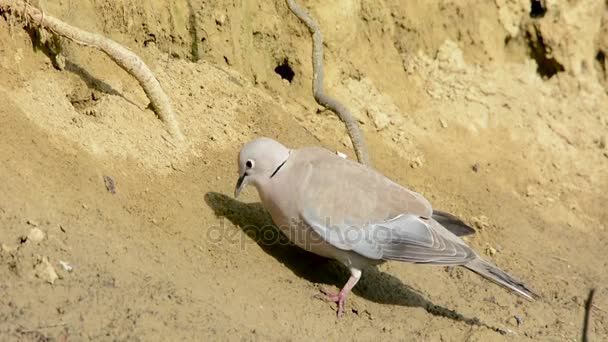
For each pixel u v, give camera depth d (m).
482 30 16.47
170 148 11.91
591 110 16.89
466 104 15.77
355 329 10.67
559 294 12.95
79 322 8.64
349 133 13.15
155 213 10.91
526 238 14.15
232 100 13.26
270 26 14.21
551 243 14.29
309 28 13.01
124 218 10.52
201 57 13.62
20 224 9.38
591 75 17.16
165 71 13.12
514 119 16.05
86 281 9.10
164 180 11.45
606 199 15.72
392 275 12.11
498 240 13.88
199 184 11.69
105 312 8.86
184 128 12.37
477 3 16.41
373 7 15.21
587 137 16.50
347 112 13.10
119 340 8.61
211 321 9.34
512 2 16.75
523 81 16.64
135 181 11.15
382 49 15.37
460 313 11.76
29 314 8.51
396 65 15.45
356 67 14.94
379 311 11.23
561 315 12.45
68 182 10.41
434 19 15.98
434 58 16.00
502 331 11.52
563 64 16.88
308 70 14.45
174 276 9.91
